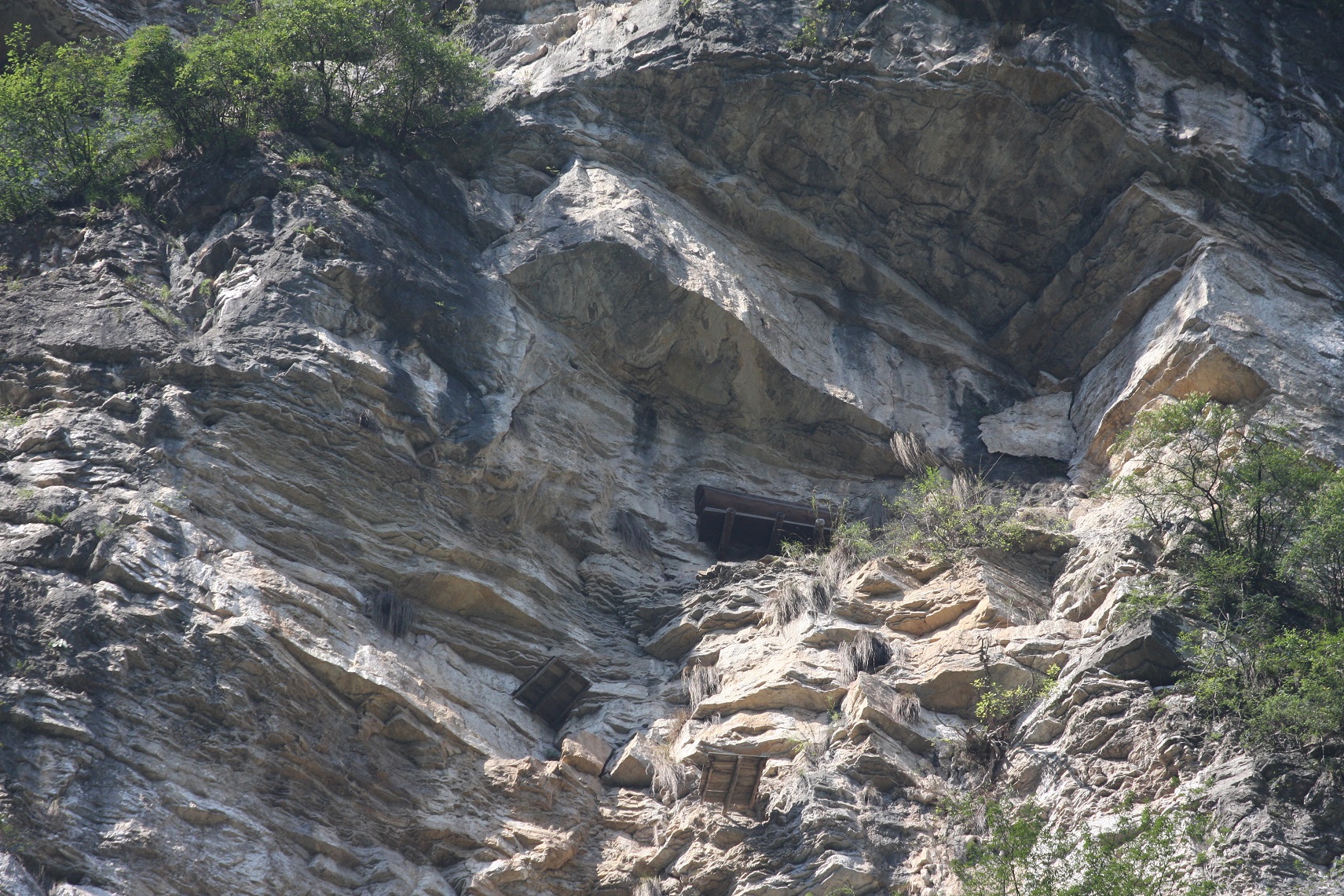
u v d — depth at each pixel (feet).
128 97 305.12
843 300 341.62
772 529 305.73
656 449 315.99
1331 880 190.19
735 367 315.17
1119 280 333.42
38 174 298.97
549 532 292.81
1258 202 325.83
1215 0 343.05
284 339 267.18
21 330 261.44
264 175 296.71
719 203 335.47
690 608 286.87
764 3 341.00
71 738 206.39
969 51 331.36
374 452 265.95
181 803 209.77
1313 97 338.34
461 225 310.45
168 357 260.21
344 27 310.65
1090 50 333.83
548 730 268.00
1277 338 299.79
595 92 335.26
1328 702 205.26
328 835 223.92
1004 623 262.88
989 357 346.13
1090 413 322.14
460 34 380.78
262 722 224.12
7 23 362.94
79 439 244.42
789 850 229.66
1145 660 232.32
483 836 236.02
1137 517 270.67
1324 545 234.38
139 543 230.07
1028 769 231.09
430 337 284.61
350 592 254.27
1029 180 337.11
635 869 238.68
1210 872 196.44
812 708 255.50
